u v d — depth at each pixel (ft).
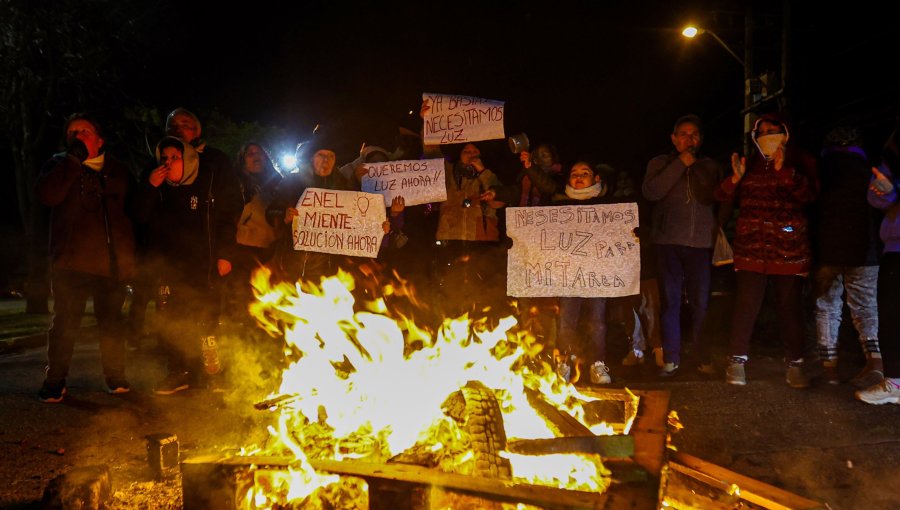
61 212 18.86
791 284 20.08
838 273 20.66
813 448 15.14
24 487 13.10
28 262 48.83
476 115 21.42
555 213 19.97
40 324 41.47
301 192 21.33
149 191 19.61
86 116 19.15
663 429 10.47
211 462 10.02
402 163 21.38
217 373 20.88
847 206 19.90
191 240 20.20
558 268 19.81
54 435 16.29
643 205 25.20
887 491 12.87
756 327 30.07
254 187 23.49
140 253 20.63
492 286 22.16
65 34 47.96
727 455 14.79
